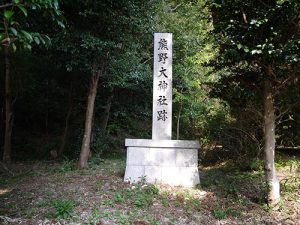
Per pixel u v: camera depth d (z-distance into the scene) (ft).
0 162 36.60
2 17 12.09
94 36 30.60
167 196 23.04
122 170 32.65
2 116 51.37
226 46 20.48
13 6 11.59
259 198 21.88
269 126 21.02
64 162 36.32
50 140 52.70
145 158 27.04
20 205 21.22
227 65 21.39
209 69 38.42
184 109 42.55
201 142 38.40
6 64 38.70
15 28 12.22
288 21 18.65
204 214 20.03
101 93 43.55
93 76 34.50
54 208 20.24
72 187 25.40
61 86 43.52
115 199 21.68
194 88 40.19
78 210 19.86
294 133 33.63
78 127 45.29
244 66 21.42
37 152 46.75
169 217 19.35
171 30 44.14
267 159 21.01
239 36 19.19
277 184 20.85
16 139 51.78
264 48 17.53
